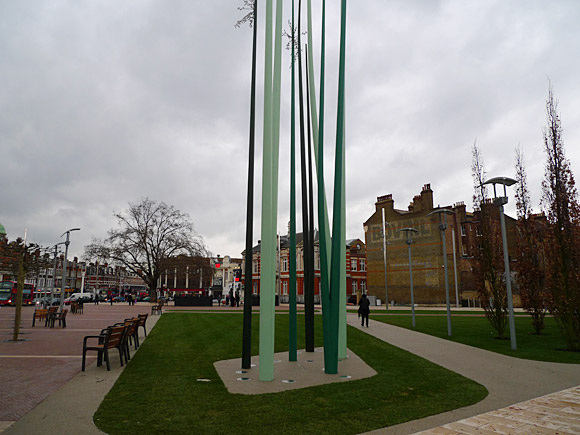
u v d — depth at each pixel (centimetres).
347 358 1034
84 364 840
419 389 696
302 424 505
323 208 912
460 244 4653
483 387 720
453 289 4509
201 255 5562
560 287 1280
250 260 903
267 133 837
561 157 1340
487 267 1605
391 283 5034
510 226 4238
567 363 996
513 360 1036
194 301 4528
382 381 759
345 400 618
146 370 847
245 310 887
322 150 901
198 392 661
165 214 5562
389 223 5169
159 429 482
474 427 498
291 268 1015
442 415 548
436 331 1781
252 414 544
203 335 1523
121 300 6600
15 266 2255
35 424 500
